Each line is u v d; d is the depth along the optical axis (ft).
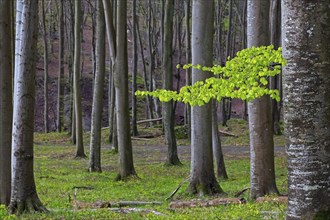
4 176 27.04
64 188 39.32
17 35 23.93
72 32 99.81
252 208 24.79
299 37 13.53
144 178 47.16
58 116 107.34
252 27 30.40
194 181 35.04
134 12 93.15
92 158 53.01
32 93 24.03
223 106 98.89
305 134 13.56
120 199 33.53
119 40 46.80
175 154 57.98
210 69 20.58
